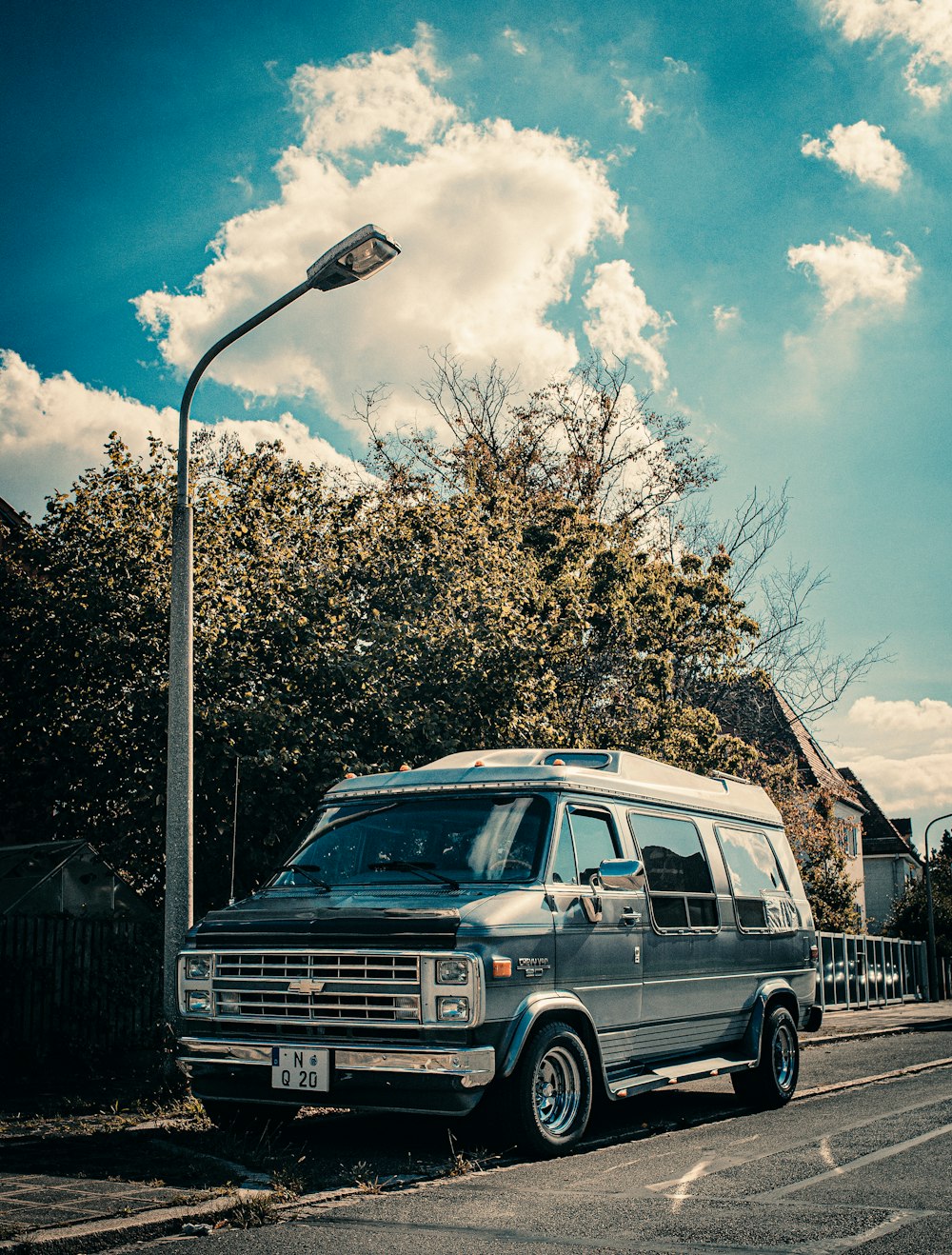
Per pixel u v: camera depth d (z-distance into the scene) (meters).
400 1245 5.54
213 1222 5.99
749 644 29.91
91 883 13.15
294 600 16.14
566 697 23.67
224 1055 7.90
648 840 9.79
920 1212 6.14
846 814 54.31
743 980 10.77
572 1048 8.15
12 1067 11.54
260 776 14.40
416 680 16.27
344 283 10.80
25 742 15.59
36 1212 5.96
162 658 15.07
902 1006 33.84
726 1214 6.14
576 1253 5.38
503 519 23.03
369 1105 7.43
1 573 15.58
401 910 7.64
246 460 18.30
